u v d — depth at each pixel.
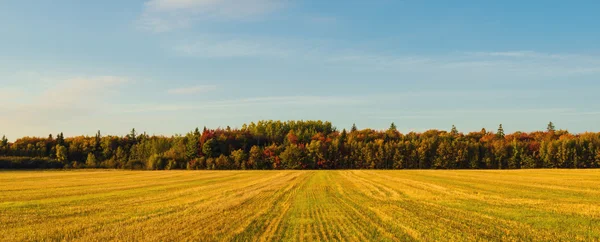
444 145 118.56
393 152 121.31
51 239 16.50
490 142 128.12
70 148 138.25
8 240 16.45
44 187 47.41
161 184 53.00
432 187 42.06
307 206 26.62
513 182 47.94
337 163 120.62
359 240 15.47
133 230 18.09
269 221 20.17
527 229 17.56
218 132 137.88
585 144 111.62
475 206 25.83
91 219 21.66
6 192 40.34
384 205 26.88
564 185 42.22
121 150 137.38
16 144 144.75
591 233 16.66
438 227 18.14
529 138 144.88
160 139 138.25
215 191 40.34
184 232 17.44
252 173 87.00
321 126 179.12
